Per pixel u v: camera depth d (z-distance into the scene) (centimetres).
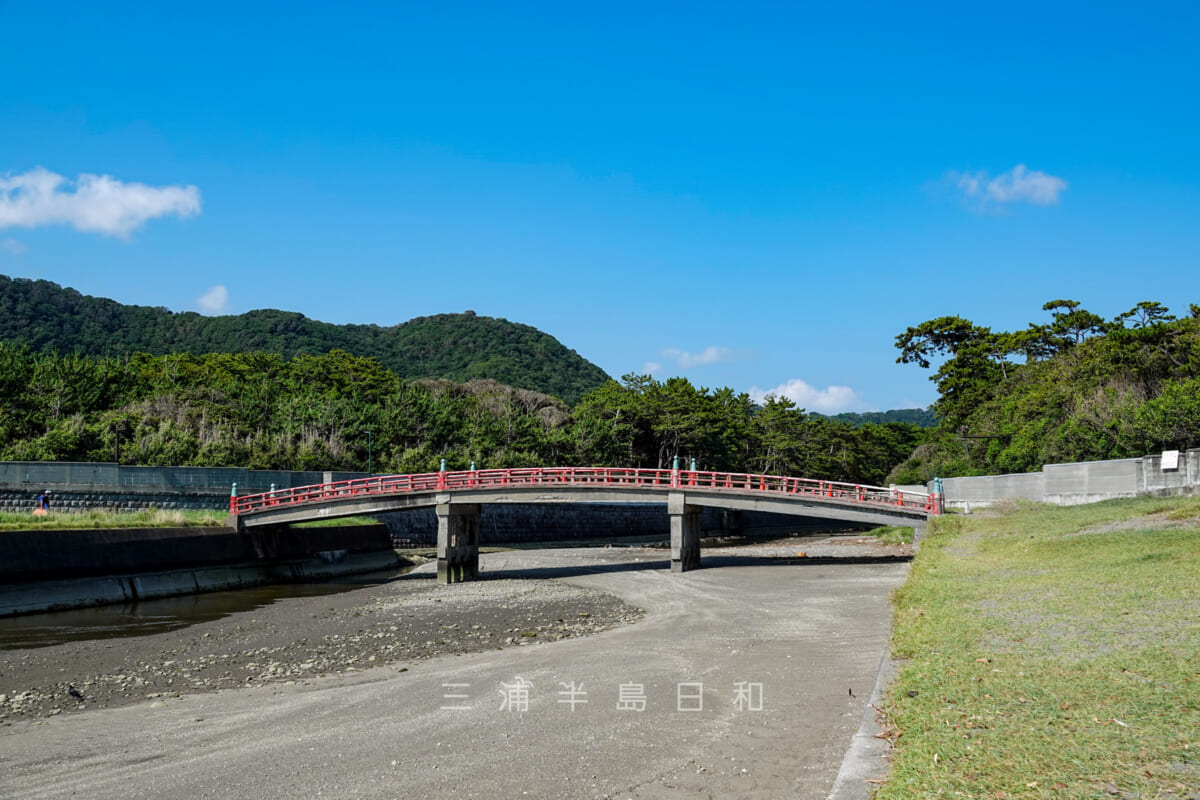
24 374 7062
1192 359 5784
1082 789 809
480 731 1484
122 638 2933
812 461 10988
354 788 1220
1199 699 1034
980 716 1070
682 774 1193
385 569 5709
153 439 6631
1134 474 4303
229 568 4591
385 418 8462
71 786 1327
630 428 9869
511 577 4809
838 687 1622
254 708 1806
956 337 9869
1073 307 9338
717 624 2662
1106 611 1636
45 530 3612
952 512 4644
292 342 18550
